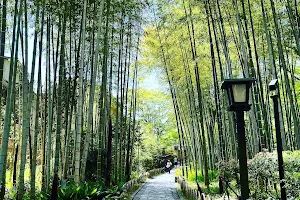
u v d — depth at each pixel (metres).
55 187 4.58
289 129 9.09
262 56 9.36
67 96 7.52
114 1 7.57
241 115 3.02
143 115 23.34
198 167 14.07
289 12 6.88
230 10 8.03
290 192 3.98
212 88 13.01
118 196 6.34
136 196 9.44
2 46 5.15
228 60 7.04
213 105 13.42
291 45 8.91
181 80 10.79
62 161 8.22
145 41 11.20
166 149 29.88
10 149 10.19
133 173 16.19
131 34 9.69
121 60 9.51
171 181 16.20
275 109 3.11
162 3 9.34
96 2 7.68
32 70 6.20
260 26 8.28
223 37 7.49
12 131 10.15
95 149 9.11
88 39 8.09
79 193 5.05
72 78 8.71
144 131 22.20
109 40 8.84
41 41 6.49
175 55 10.39
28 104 6.00
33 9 6.76
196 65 8.34
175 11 9.62
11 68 5.46
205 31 8.98
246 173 2.92
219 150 12.25
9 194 6.21
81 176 6.38
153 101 20.11
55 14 6.94
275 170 4.50
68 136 7.33
